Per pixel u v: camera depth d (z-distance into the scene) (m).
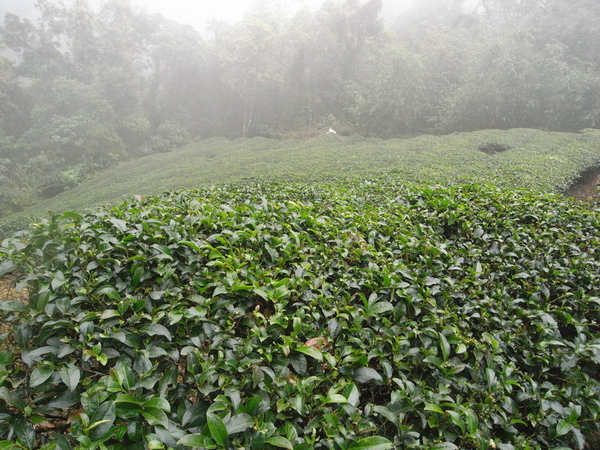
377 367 2.30
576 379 2.46
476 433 1.85
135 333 2.05
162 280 2.45
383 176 10.45
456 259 3.62
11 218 16.62
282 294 2.40
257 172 16.50
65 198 20.50
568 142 17.80
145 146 32.88
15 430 1.58
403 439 1.78
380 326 2.44
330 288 2.75
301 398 1.79
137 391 1.75
